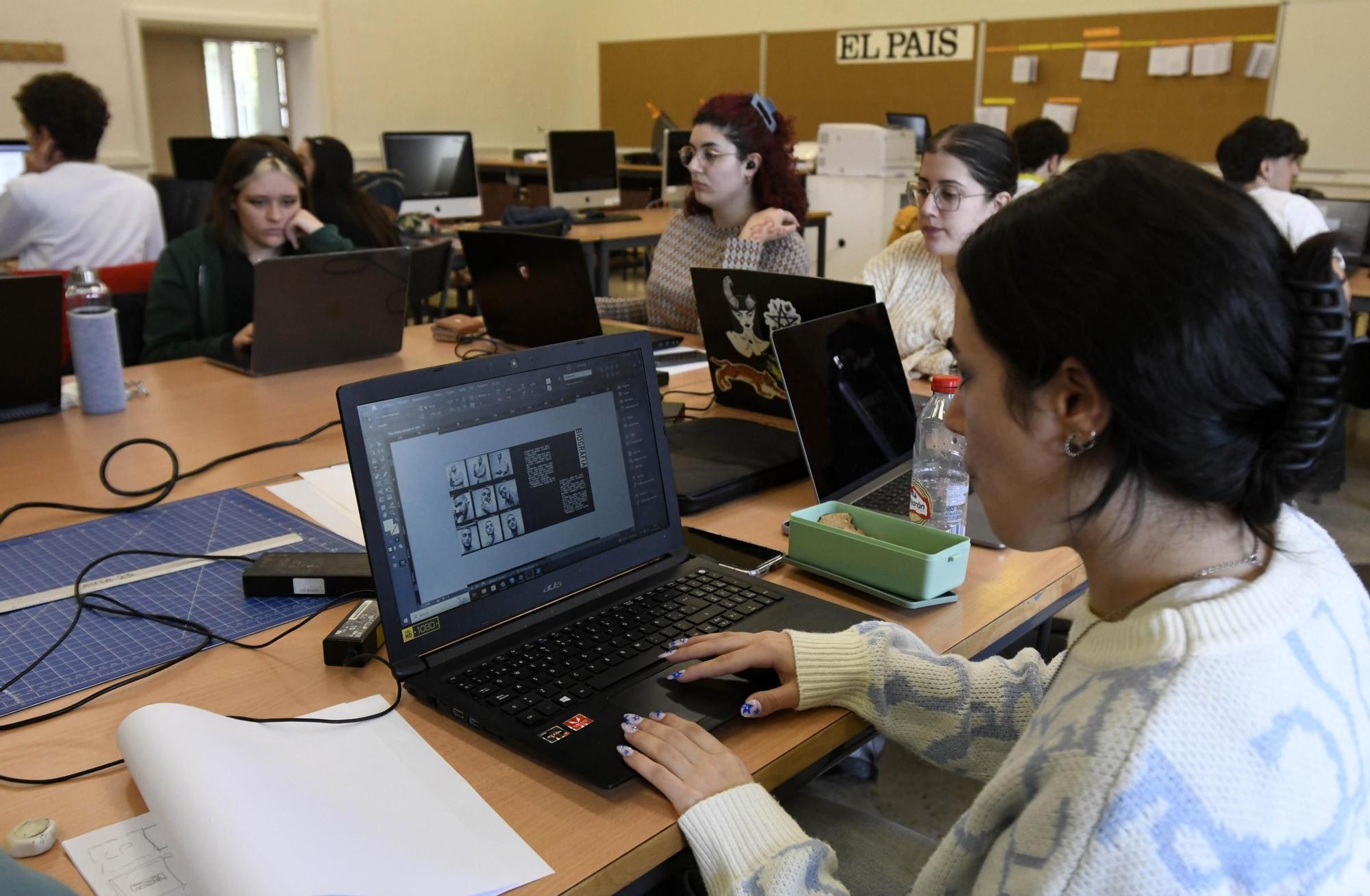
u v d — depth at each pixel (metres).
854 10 7.59
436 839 0.78
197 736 0.81
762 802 0.83
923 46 7.30
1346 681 0.63
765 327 1.84
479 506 1.04
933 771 2.17
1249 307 0.58
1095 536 0.69
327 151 3.67
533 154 7.95
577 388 1.14
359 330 2.32
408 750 0.91
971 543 1.33
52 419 1.88
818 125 7.98
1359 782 0.61
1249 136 3.94
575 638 1.06
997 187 2.44
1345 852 0.60
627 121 9.19
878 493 1.50
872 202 6.32
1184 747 0.57
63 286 1.81
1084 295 0.60
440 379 1.02
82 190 3.65
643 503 1.21
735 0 8.22
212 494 1.52
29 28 6.17
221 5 7.04
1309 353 0.59
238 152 2.56
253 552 1.31
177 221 4.70
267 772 0.80
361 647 1.06
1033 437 0.66
